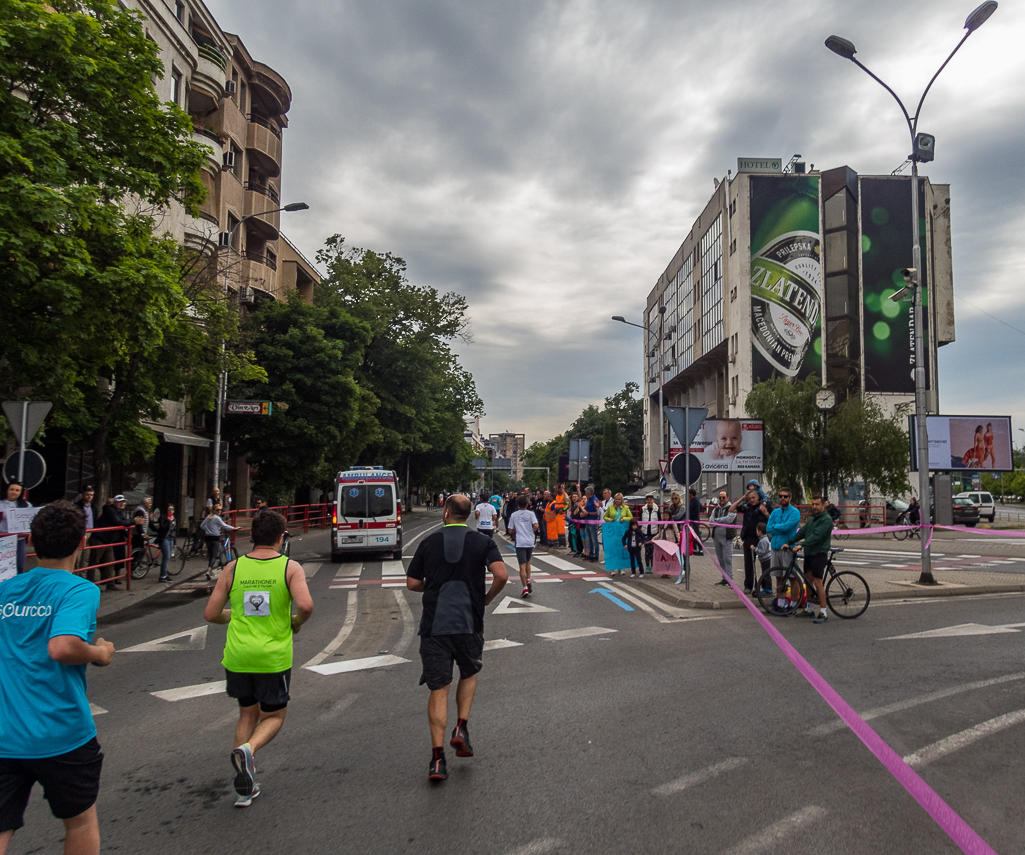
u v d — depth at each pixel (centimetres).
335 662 802
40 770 284
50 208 895
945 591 1323
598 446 8144
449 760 494
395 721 585
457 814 406
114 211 1102
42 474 1012
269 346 2938
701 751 505
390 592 1380
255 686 431
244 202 3328
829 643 876
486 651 850
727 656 806
